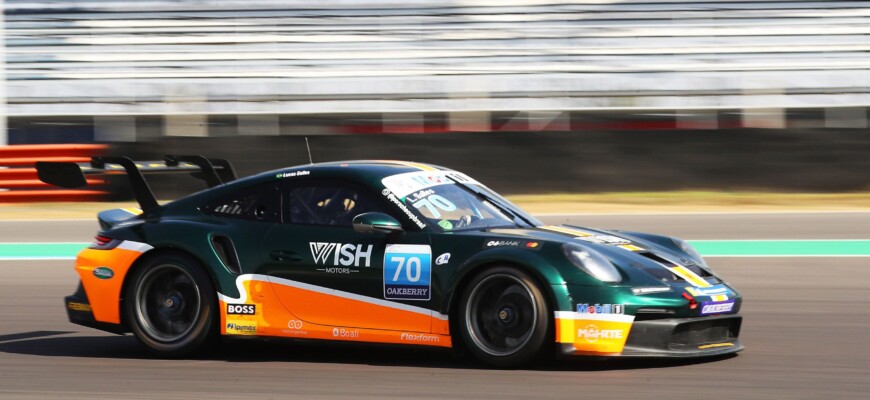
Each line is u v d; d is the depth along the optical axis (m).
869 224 28.95
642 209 33.53
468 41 43.78
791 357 12.87
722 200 35.19
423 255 11.97
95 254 13.58
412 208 12.44
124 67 44.31
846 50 41.59
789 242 26.09
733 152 36.00
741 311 17.03
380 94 40.69
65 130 41.72
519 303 11.62
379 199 12.58
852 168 35.72
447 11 44.88
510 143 36.53
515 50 43.44
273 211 13.09
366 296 12.20
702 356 12.06
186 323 13.09
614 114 37.91
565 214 32.25
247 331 12.74
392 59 43.81
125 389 11.29
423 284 11.90
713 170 36.06
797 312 16.84
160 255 13.17
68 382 11.80
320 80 41.34
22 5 46.34
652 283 11.60
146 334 13.18
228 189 13.54
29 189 36.91
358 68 43.50
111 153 37.53
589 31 43.44
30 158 37.03
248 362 12.74
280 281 12.61
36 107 41.97
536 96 39.75
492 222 13.00
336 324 12.38
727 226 29.14
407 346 12.08
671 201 35.28
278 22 45.38
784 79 39.53
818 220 30.02
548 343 11.56
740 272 21.67
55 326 16.45
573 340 11.39
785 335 14.66
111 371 12.41
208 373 12.06
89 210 35.31
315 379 11.59
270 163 37.94
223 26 45.53
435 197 12.84
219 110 40.81
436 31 44.59
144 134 37.66
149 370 12.39
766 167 35.94
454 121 38.44
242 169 37.81
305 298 12.50
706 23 43.34
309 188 13.08
